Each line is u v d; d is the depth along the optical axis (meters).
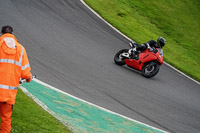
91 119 24.00
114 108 27.53
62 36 44.19
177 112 31.19
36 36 40.78
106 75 35.81
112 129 23.33
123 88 33.31
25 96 23.97
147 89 35.34
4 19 42.81
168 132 25.84
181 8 83.88
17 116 19.83
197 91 41.75
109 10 65.31
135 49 39.91
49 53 36.59
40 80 28.56
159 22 72.00
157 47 39.84
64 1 59.44
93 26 53.78
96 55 41.88
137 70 42.47
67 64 35.09
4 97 15.48
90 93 29.30
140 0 78.38
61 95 26.83
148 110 29.44
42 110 22.52
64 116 23.02
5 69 15.59
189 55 61.69
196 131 27.97
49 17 49.69
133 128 24.59
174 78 44.56
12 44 15.80
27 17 46.50
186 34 71.50
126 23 62.84
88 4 62.94
